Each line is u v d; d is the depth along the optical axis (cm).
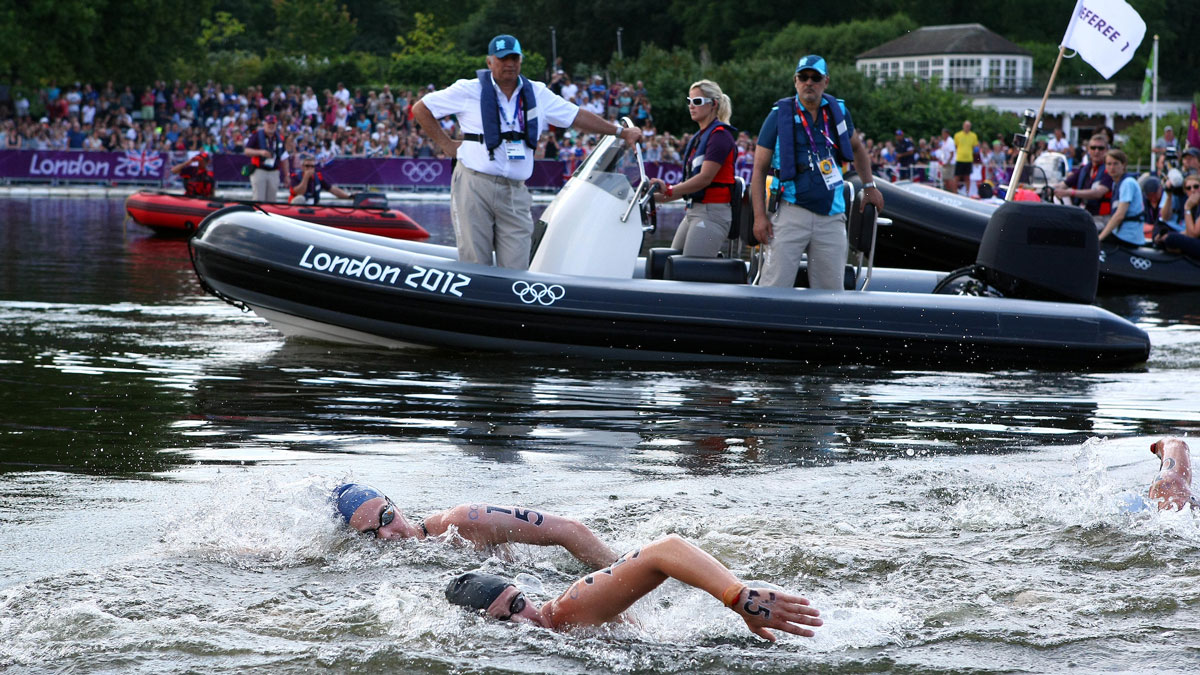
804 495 654
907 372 1101
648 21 9569
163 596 488
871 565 531
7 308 1441
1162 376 1095
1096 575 520
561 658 434
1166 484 607
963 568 527
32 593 488
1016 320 1144
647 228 1249
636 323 1120
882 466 723
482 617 464
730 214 1234
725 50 9281
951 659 430
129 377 1015
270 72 7188
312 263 1145
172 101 5031
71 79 5475
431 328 1141
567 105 1191
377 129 4762
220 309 1472
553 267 1199
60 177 4128
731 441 798
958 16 9688
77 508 613
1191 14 10012
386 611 468
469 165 1150
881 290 1351
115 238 2538
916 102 6544
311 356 1135
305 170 2838
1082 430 846
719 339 1123
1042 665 424
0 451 742
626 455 752
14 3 5275
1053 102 8519
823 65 1141
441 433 813
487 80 1148
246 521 586
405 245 1314
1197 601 485
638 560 452
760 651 441
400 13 11156
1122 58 1554
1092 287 1255
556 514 599
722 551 547
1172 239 1927
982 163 4425
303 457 736
